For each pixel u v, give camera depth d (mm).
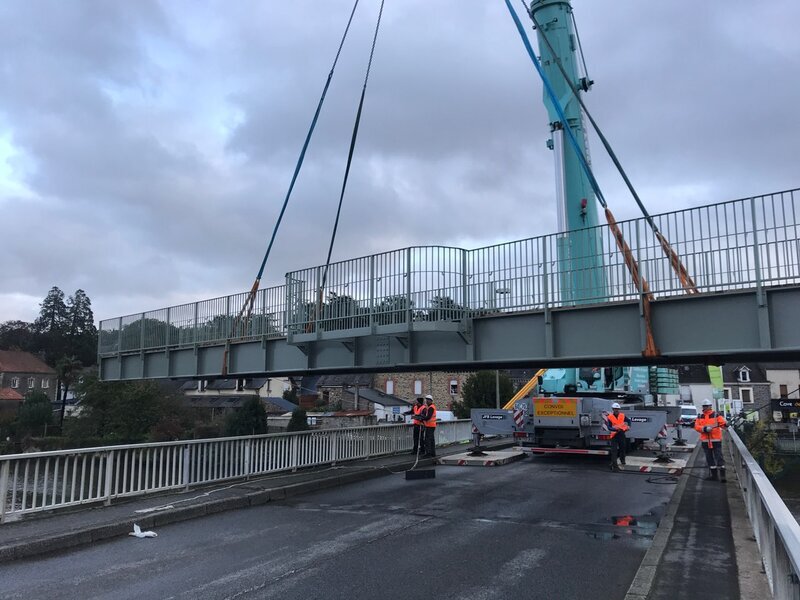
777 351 9523
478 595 6473
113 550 8367
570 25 21438
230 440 13438
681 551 7895
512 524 10062
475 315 13219
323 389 86875
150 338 24266
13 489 9430
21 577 7137
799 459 38156
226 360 19859
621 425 17391
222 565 7598
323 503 12055
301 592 6551
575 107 20578
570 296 11875
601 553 8195
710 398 78500
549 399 19359
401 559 7875
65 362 89500
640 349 10984
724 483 14273
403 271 14008
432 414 19453
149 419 59000
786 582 4371
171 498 11305
